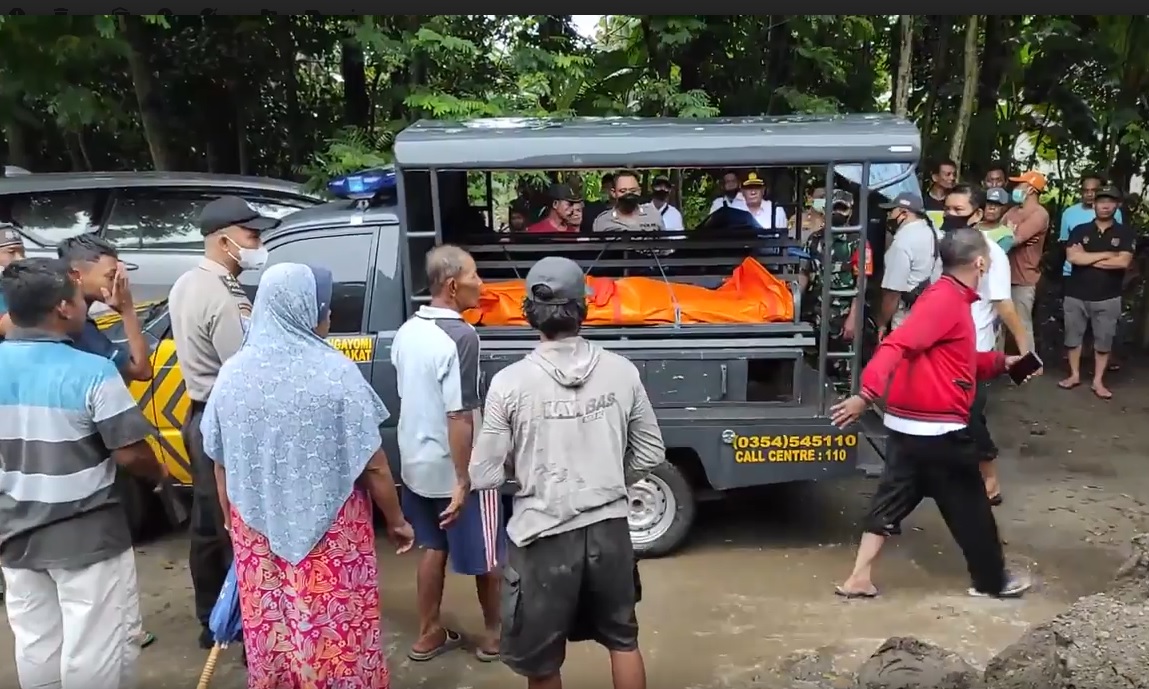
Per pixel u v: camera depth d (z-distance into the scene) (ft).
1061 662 9.89
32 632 10.50
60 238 23.40
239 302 12.35
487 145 14.82
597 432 9.84
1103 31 33.65
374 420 10.00
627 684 10.21
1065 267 26.68
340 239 16.20
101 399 10.06
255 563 9.97
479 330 16.02
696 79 33.09
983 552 14.56
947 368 13.78
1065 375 28.25
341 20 30.19
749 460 15.75
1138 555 11.69
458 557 12.58
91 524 10.27
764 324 15.90
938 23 34.12
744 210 20.33
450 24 29.37
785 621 14.21
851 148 14.65
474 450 9.98
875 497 14.79
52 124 34.35
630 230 19.67
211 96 33.99
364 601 10.25
